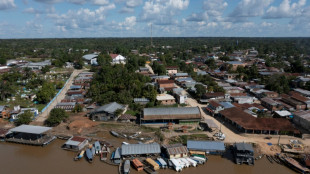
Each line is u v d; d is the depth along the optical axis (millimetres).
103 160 56156
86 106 91375
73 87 116312
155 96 95312
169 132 70750
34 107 91688
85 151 60688
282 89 107125
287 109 85938
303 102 87000
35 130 66062
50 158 58594
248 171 52625
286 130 65312
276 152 59312
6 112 82125
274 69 154125
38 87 120750
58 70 171250
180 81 125688
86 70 171000
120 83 107688
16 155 60469
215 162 55875
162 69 141750
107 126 75625
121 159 56188
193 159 55406
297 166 52250
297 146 60219
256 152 59531
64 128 74500
